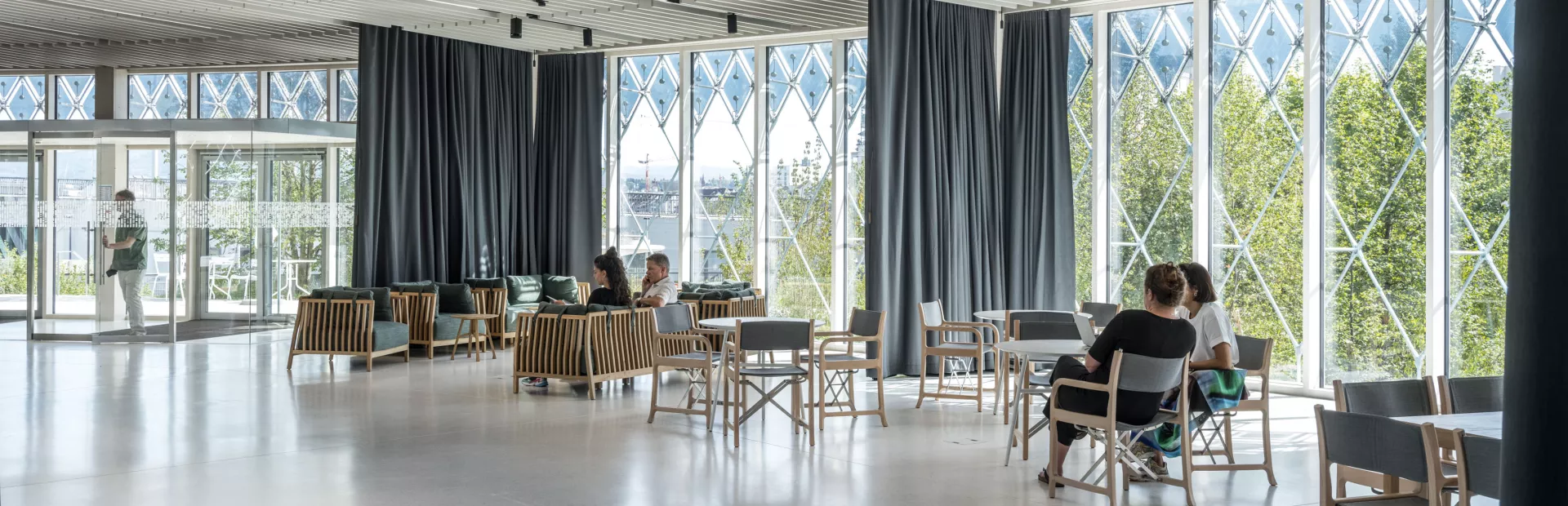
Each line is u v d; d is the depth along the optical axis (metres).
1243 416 8.07
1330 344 9.16
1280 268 9.40
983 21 10.37
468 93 12.78
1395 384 4.48
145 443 6.65
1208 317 5.75
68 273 12.23
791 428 7.32
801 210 12.38
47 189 12.27
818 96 12.22
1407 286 8.70
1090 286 10.52
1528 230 2.32
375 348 10.27
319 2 10.33
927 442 6.86
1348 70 8.98
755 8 10.64
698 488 5.61
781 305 12.57
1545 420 2.30
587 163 13.36
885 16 9.59
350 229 12.53
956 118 10.15
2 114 14.52
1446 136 8.33
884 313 7.52
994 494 5.54
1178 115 9.99
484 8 10.76
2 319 13.70
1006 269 10.50
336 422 7.43
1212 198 9.79
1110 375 5.17
